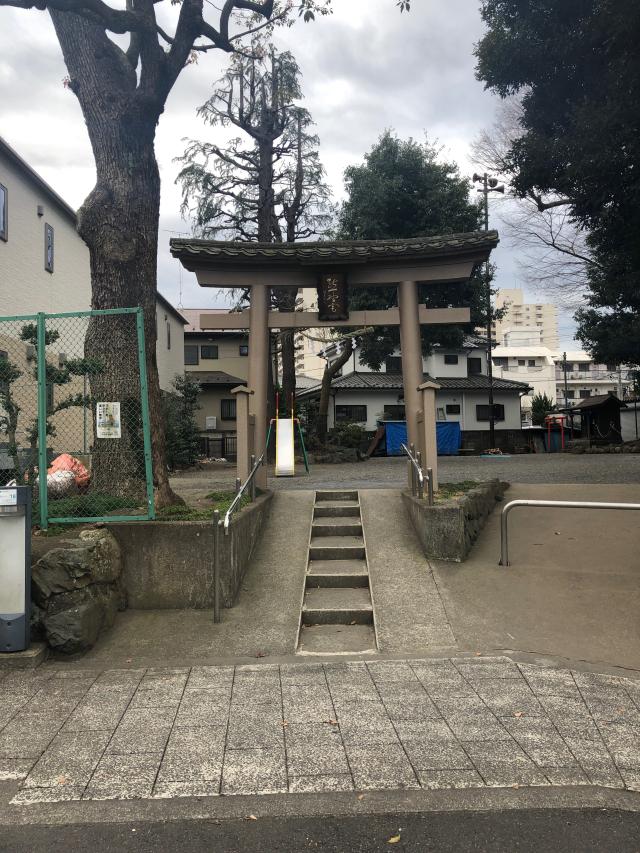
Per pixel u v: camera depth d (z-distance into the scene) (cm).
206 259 912
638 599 556
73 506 626
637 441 2455
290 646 501
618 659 465
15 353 1062
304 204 2206
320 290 928
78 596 494
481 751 340
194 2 726
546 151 995
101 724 375
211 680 438
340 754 338
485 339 3675
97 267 703
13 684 436
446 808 292
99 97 711
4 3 643
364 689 420
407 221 2066
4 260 1245
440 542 664
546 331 8594
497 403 3506
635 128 843
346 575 630
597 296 1983
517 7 1033
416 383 911
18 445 666
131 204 706
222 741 354
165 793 306
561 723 370
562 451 2908
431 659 471
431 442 779
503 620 534
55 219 1513
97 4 655
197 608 571
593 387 6900
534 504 627
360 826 280
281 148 2145
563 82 1038
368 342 2245
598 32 894
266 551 702
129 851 265
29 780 318
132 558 577
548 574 618
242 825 282
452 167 2091
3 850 266
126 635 523
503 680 432
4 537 473
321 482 1164
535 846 264
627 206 935
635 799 297
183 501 734
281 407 2216
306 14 826
